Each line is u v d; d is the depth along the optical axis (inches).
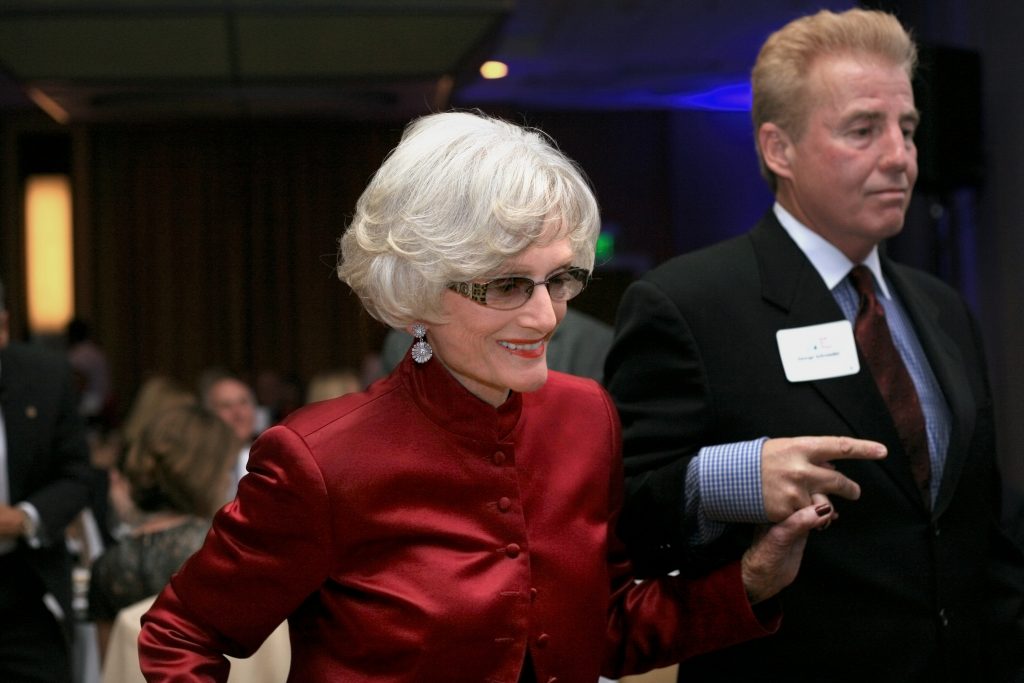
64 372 131.0
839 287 69.9
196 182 426.0
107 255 423.2
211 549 50.5
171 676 48.9
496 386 50.5
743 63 357.7
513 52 343.3
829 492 56.8
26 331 416.8
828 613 64.6
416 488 49.9
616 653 59.3
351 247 50.9
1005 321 156.0
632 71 367.9
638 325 68.4
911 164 66.9
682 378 66.6
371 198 49.5
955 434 66.6
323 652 50.4
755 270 69.4
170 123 422.3
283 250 428.8
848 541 64.8
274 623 50.7
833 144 66.8
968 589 67.3
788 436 65.4
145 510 108.9
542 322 47.7
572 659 51.6
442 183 47.4
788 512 56.3
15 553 121.5
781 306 67.6
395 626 48.6
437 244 46.9
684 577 61.2
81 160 417.4
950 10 165.6
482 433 50.7
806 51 68.5
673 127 426.9
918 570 65.0
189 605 50.6
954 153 154.3
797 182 69.2
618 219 426.6
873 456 55.8
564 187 48.1
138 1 215.8
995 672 70.1
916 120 68.7
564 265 48.2
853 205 67.1
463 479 50.3
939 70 153.6
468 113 53.4
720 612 57.2
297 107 371.2
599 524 54.3
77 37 238.7
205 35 239.1
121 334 424.2
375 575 49.5
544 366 49.4
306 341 429.4
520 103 416.8
